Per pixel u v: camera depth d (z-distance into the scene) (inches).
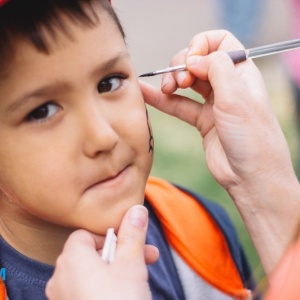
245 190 62.6
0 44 48.2
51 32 48.2
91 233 52.2
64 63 48.6
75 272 48.6
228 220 71.7
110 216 51.9
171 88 64.3
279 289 36.9
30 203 52.0
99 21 50.4
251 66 64.5
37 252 56.7
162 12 247.8
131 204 52.9
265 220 62.2
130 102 53.0
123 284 47.6
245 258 72.5
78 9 49.5
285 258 39.4
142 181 54.2
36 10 48.4
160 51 223.1
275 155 61.1
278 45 65.0
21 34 47.9
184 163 140.3
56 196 51.0
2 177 52.2
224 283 66.1
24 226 55.9
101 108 50.9
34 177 50.7
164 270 63.7
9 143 50.3
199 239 66.8
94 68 49.8
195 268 65.1
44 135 49.9
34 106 49.2
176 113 68.0
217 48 66.7
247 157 60.7
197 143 147.9
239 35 205.0
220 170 64.2
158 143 147.6
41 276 56.7
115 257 49.6
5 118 49.6
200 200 70.1
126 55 52.9
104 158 51.1
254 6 202.7
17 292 56.6
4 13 47.8
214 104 60.8
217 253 67.1
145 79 191.3
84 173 50.7
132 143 52.6
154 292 62.0
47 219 52.6
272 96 150.9
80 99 49.8
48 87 48.7
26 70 48.4
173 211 67.2
